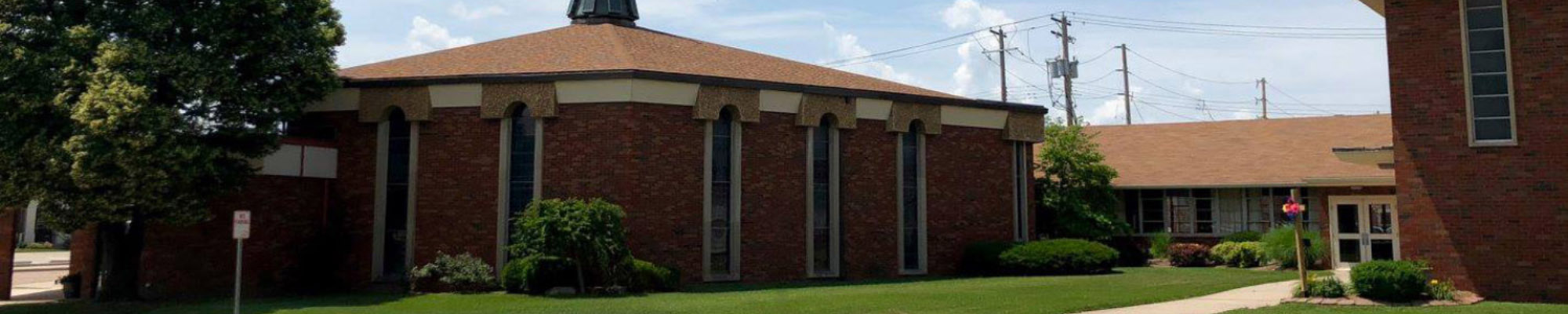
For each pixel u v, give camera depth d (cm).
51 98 2272
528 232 2456
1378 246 3303
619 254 2489
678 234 2681
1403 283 2045
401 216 2828
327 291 2844
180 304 2447
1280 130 4256
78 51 2328
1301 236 2212
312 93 2631
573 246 2422
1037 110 3494
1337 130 4119
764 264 2830
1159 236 3950
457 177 2748
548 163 2684
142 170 2250
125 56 2264
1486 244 2078
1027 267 3141
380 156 2833
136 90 2197
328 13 2680
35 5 2355
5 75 2258
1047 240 3322
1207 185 3903
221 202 2680
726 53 3288
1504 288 2062
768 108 2872
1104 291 2455
